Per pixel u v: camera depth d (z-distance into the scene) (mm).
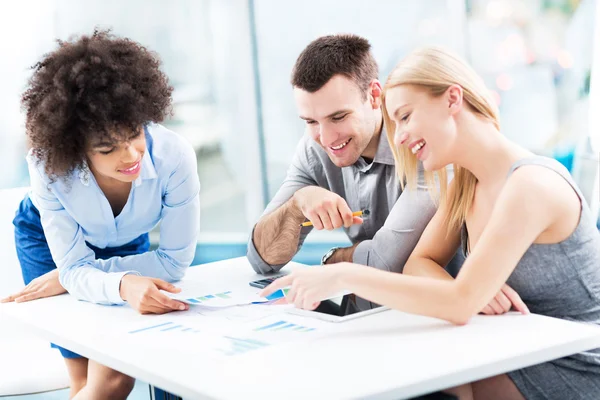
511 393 1354
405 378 1003
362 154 1860
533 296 1426
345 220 1690
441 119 1367
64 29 4238
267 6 4117
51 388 1858
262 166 4199
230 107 4234
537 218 1273
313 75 1714
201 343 1232
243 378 1036
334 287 1311
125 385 1671
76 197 1681
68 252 1702
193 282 1742
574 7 3535
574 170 3527
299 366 1073
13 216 2111
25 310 1587
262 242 1809
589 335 1182
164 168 1736
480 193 1448
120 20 4270
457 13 3732
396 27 3924
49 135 1533
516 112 3711
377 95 1801
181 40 4246
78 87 1506
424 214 1675
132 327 1384
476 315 1315
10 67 4168
